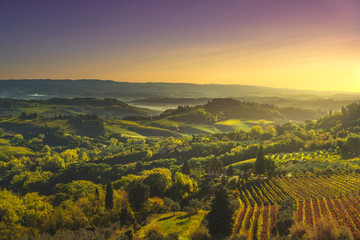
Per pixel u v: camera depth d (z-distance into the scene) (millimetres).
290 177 133000
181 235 69562
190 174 154625
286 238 55250
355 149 187000
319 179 125188
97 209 95812
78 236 73562
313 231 51875
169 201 104812
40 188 198750
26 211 92188
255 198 106250
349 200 90438
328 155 184625
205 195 123312
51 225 83125
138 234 74562
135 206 95875
